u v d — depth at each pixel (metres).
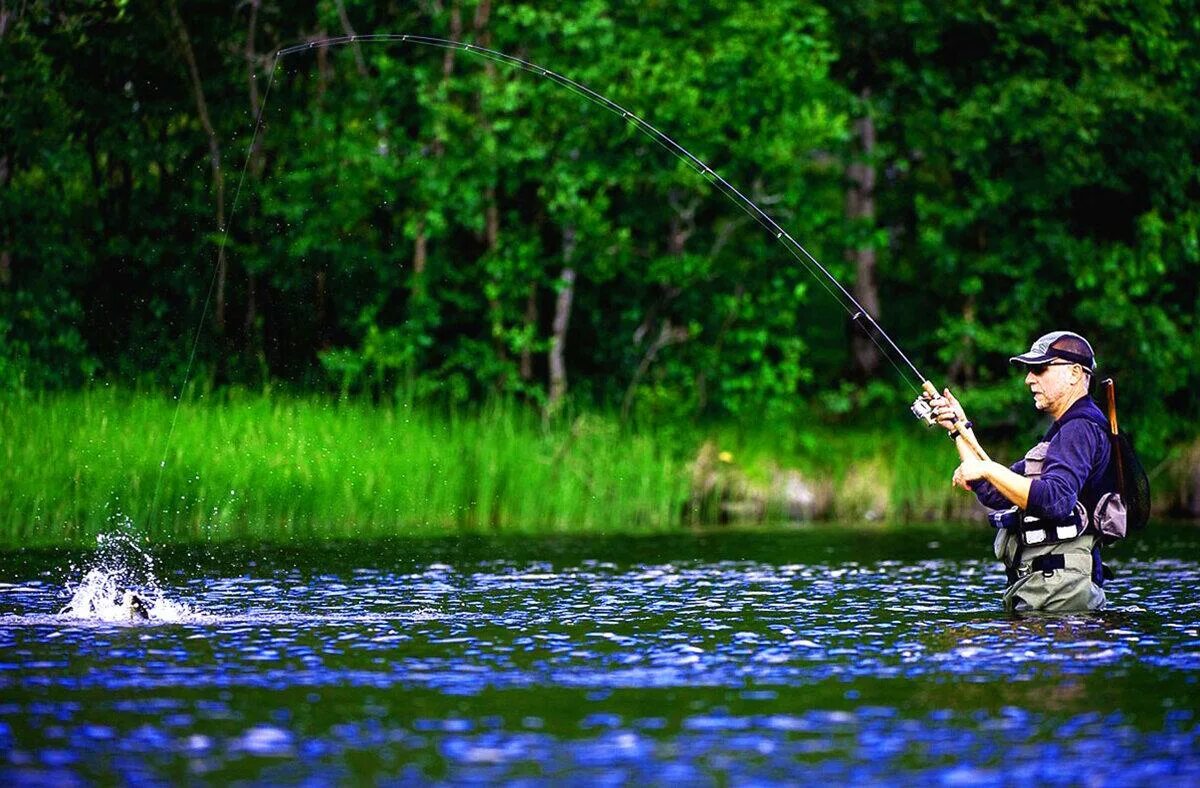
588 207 46.50
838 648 18.59
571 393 49.00
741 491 45.53
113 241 48.28
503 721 14.62
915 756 13.37
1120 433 21.12
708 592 24.39
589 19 45.69
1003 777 12.72
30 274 47.31
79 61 47.91
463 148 46.12
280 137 48.78
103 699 15.58
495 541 34.59
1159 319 50.28
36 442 35.75
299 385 45.69
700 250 50.47
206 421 38.94
